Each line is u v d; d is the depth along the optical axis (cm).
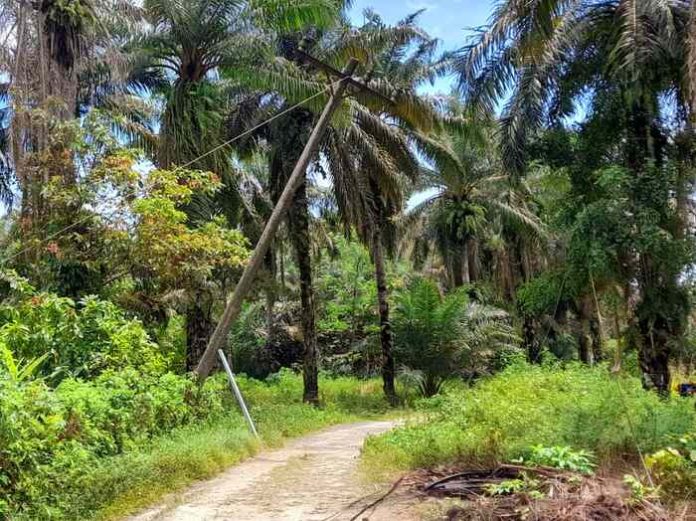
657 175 1232
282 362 3541
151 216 1251
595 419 736
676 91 1300
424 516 540
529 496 520
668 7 1150
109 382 905
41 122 1193
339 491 664
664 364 1306
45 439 597
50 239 1224
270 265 2297
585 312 2680
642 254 1276
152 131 1919
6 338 939
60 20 1214
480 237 2852
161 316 1518
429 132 1938
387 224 2456
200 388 1150
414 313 2489
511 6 1162
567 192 1541
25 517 530
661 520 467
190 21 1443
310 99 1463
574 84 1416
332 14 1446
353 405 2200
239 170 2286
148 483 676
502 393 1072
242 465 862
